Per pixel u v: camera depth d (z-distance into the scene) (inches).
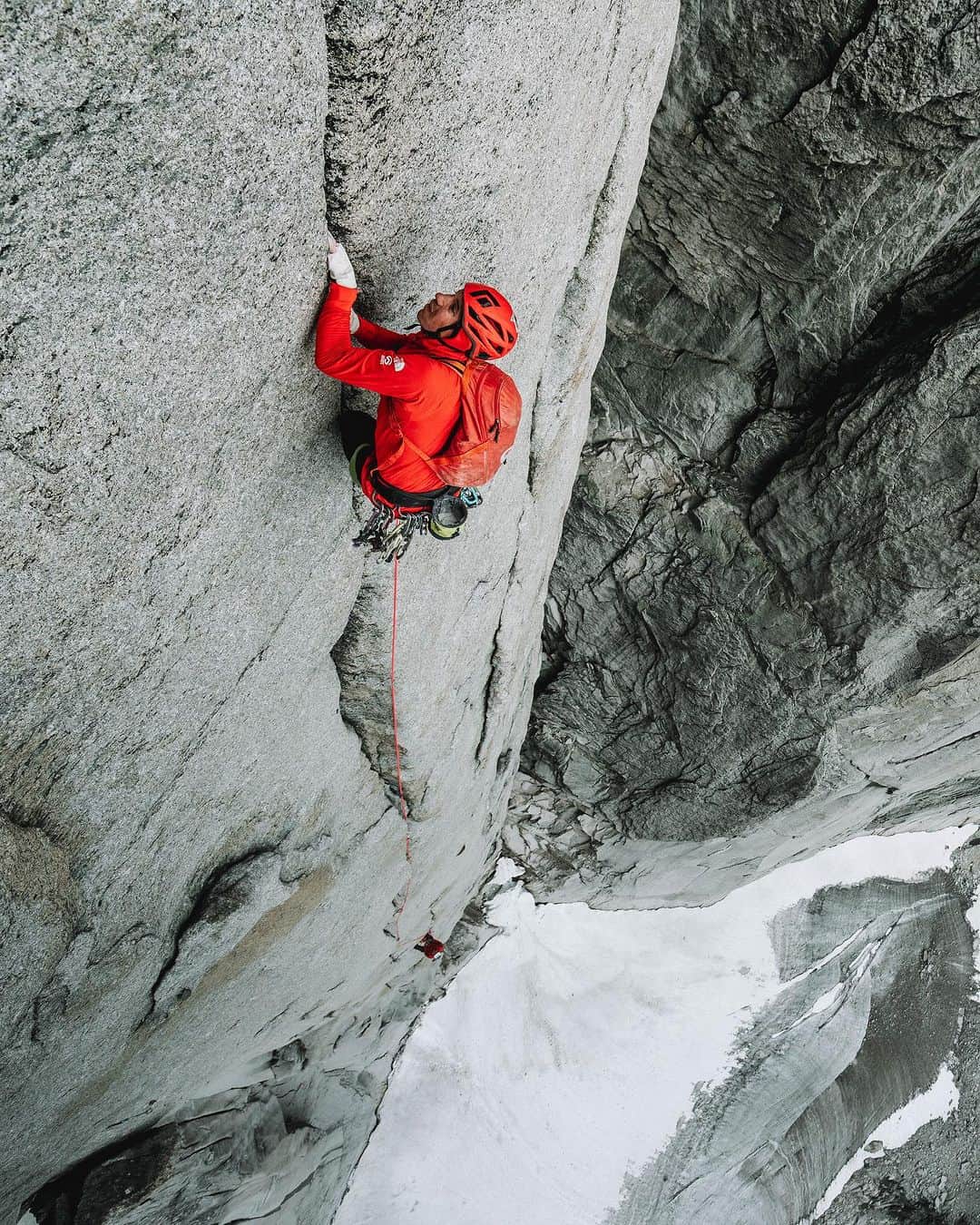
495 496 276.2
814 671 483.2
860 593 445.1
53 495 128.0
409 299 173.3
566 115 201.0
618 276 448.1
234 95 110.4
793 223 382.3
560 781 614.5
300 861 283.3
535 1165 677.9
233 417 149.3
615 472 494.6
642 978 734.5
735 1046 741.3
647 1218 691.4
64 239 105.9
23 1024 201.9
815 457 429.1
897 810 669.9
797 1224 744.3
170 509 149.6
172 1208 374.3
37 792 169.6
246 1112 432.1
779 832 598.9
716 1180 717.9
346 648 242.4
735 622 493.7
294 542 187.6
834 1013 772.0
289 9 110.0
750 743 530.6
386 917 406.0
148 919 226.1
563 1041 708.7
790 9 317.4
